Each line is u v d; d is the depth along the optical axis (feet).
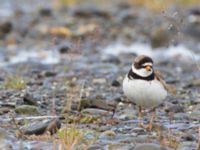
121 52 70.95
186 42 77.92
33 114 40.04
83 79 52.85
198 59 68.03
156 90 35.63
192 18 87.81
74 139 33.35
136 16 89.51
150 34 78.79
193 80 55.83
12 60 66.59
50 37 78.28
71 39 76.23
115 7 100.27
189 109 42.98
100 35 78.69
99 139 34.09
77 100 43.68
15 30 81.71
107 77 55.57
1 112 39.75
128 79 36.17
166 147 32.19
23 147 32.19
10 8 101.40
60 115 39.78
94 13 91.20
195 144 33.27
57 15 92.53
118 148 32.30
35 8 100.73
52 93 46.62
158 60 67.41
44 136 34.17
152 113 40.42
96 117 39.09
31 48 73.26
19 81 49.75
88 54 69.56
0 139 32.53
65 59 66.08
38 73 57.26
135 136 34.83
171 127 37.24
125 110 42.22
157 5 93.30
